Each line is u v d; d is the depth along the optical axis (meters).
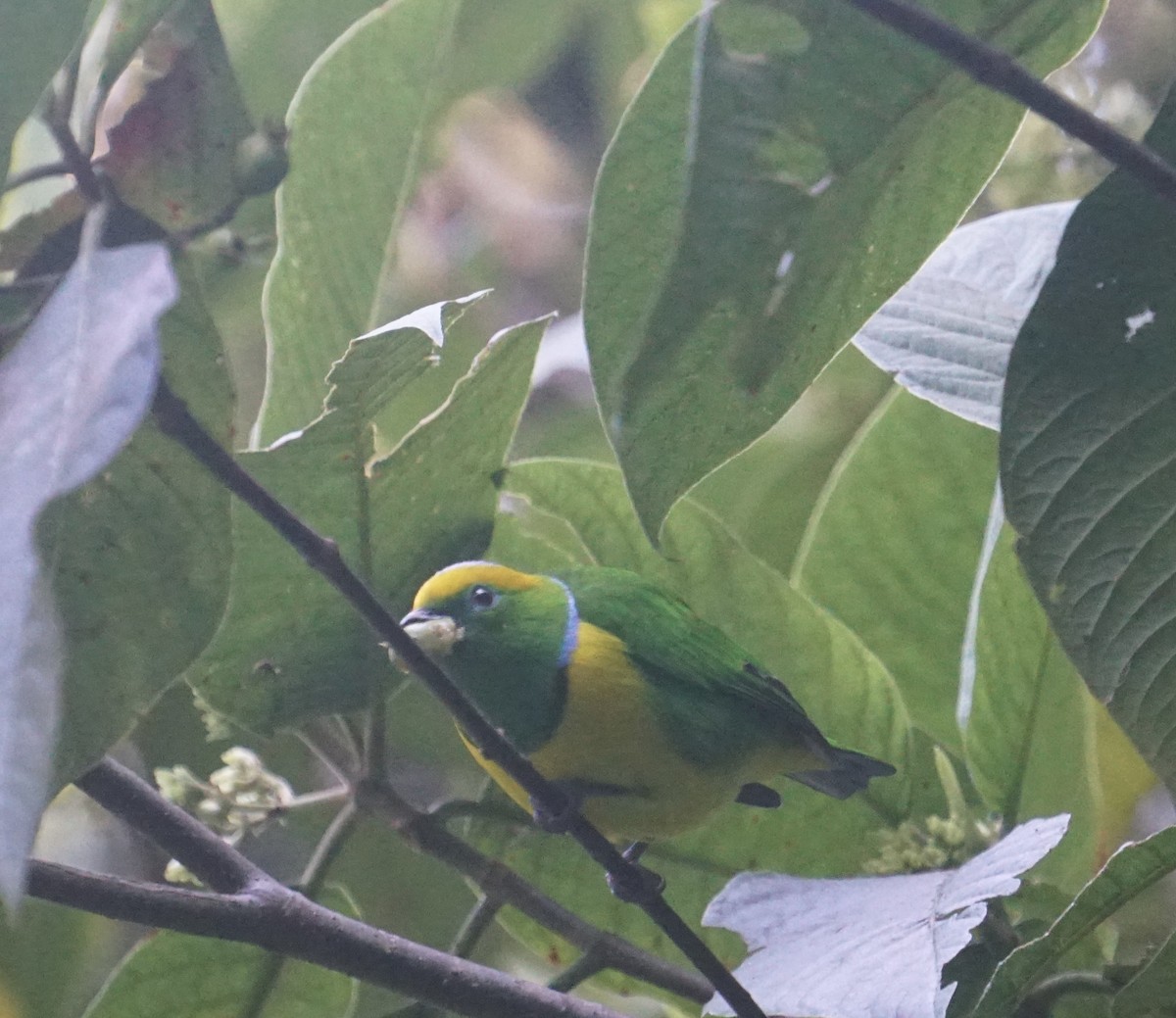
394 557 4.91
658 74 3.32
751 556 5.80
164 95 3.57
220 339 3.35
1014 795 5.46
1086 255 3.54
